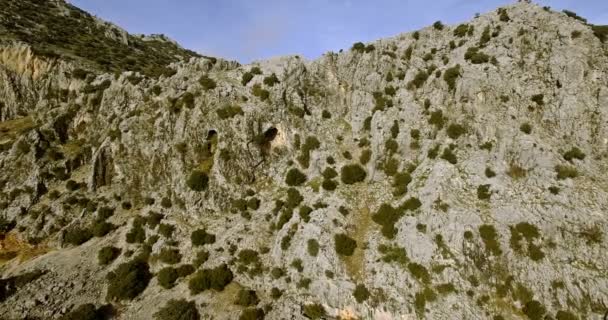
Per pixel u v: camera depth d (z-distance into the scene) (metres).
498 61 51.38
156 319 38.72
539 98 47.16
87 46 106.94
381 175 50.72
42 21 112.75
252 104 58.62
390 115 54.25
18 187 55.56
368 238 43.81
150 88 64.38
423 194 44.12
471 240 38.19
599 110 44.66
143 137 58.72
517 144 44.25
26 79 79.38
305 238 43.94
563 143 44.09
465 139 47.81
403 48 62.41
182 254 47.12
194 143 56.91
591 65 47.44
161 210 52.69
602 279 33.59
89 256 47.78
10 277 42.81
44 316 38.84
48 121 66.56
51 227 51.56
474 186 42.91
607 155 42.53
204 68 68.38
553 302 33.88
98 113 67.25
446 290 36.34
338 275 40.44
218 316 38.69
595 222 36.66
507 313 34.28
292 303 39.34
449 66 54.62
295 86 63.06
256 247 46.47
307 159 55.81
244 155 55.75
